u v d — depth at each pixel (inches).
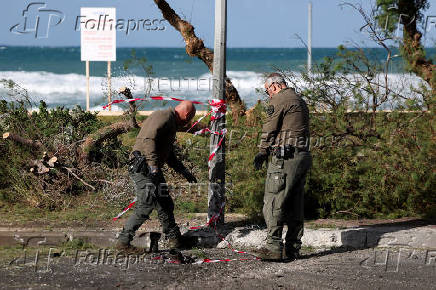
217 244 383.2
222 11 383.2
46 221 415.2
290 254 347.9
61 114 565.0
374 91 464.8
